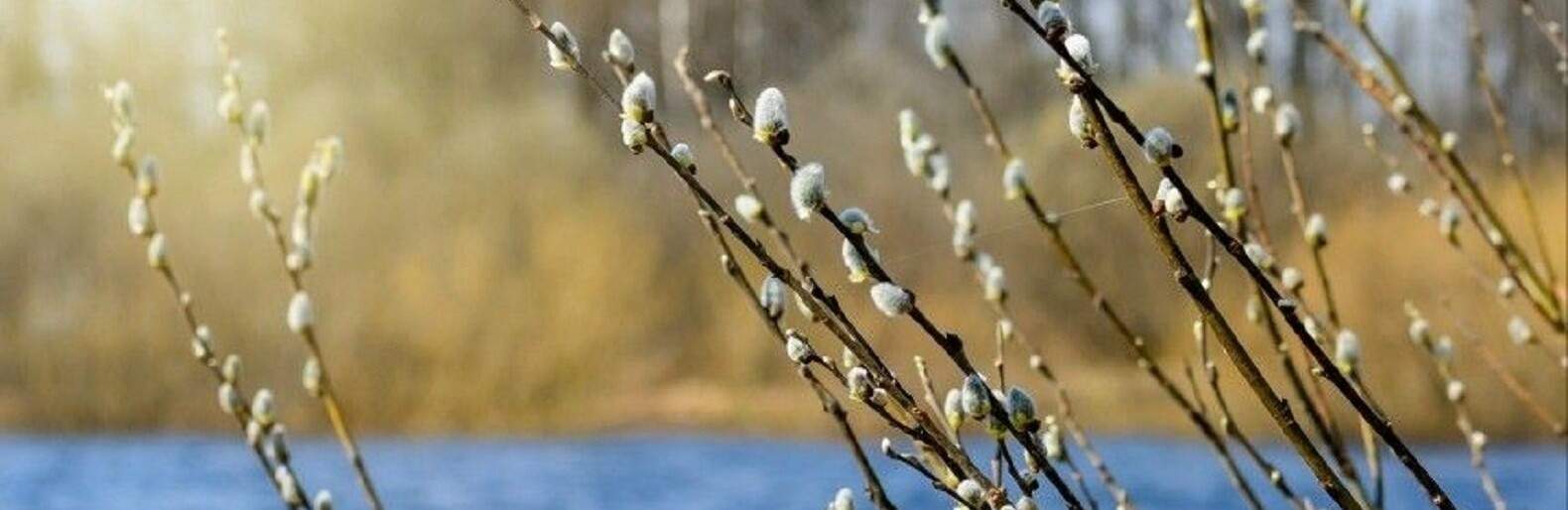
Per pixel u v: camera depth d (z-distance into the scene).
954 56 2.39
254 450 2.46
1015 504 1.74
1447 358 3.10
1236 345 1.49
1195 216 1.47
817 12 30.06
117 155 2.48
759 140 1.51
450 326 20.52
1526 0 3.09
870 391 1.69
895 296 1.56
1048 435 2.29
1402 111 2.88
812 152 23.44
